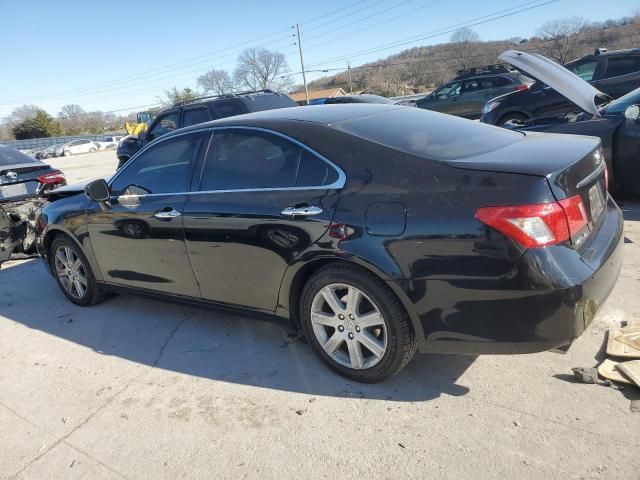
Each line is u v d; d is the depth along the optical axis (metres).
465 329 2.61
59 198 4.93
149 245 3.88
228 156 3.49
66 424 3.04
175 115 9.96
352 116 3.32
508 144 3.08
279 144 3.23
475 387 2.94
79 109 89.69
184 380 3.37
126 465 2.65
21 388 3.50
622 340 3.12
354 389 3.05
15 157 7.22
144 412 3.07
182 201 3.63
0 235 6.32
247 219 3.23
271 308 3.36
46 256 4.95
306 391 3.09
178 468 2.58
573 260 2.43
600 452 2.36
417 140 2.98
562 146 2.91
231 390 3.19
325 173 2.99
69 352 3.94
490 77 15.21
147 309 4.59
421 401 2.87
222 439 2.76
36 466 2.72
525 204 2.39
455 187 2.57
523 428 2.57
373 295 2.81
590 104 5.40
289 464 2.52
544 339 2.47
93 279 4.59
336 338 3.10
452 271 2.54
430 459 2.45
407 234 2.63
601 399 2.71
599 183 2.96
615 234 2.86
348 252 2.79
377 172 2.81
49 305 4.96
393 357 2.88
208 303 3.72
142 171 4.01
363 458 2.50
